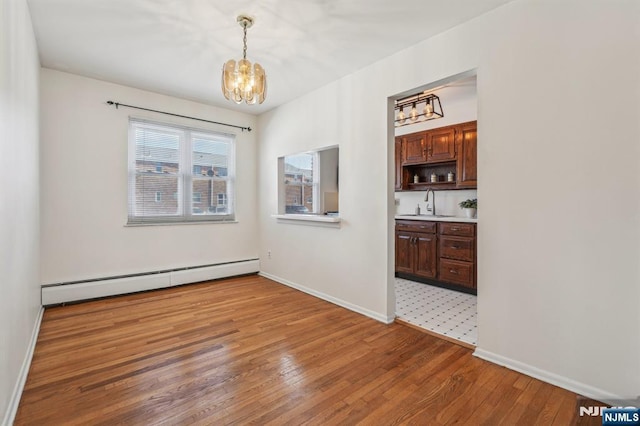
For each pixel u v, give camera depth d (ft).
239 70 7.23
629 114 5.15
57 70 10.18
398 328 8.69
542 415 5.06
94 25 7.52
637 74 5.08
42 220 9.96
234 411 5.12
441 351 7.30
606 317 5.41
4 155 4.70
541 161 6.10
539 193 6.13
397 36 7.92
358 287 10.03
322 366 6.58
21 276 6.09
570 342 5.78
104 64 9.73
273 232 14.35
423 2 6.52
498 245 6.70
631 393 5.17
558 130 5.88
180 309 10.09
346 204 10.46
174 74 10.50
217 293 12.02
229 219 14.64
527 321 6.31
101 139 11.08
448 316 9.61
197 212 13.62
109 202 11.27
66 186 10.41
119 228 11.51
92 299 10.76
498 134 6.68
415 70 8.32
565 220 5.83
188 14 7.05
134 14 7.06
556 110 5.90
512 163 6.48
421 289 12.80
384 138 9.19
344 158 10.54
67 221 10.44
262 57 9.13
